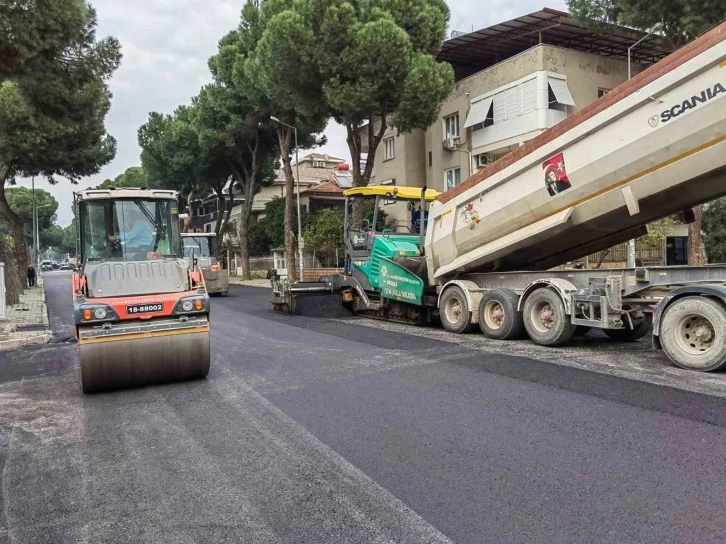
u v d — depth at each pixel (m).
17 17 10.52
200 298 7.18
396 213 13.26
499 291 9.72
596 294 8.31
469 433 4.99
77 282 7.23
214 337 11.30
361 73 18.50
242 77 24.73
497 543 3.18
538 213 9.11
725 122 6.61
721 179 7.23
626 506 3.53
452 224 10.80
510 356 8.15
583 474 4.03
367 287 13.40
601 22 18.56
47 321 14.84
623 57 26.36
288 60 18.88
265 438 5.12
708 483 3.79
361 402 6.12
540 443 4.66
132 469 4.53
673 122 7.07
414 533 3.34
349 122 20.98
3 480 4.42
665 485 3.79
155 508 3.82
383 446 4.78
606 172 7.93
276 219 39.19
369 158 21.25
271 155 34.38
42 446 5.17
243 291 26.86
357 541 3.28
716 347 6.70
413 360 8.15
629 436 4.70
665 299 7.29
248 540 3.35
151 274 7.32
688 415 5.14
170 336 6.97
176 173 36.50
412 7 19.72
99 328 6.72
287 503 3.81
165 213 8.15
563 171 8.50
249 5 26.17
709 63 6.64
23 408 6.47
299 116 25.16
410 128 19.91
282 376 7.55
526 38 26.11
